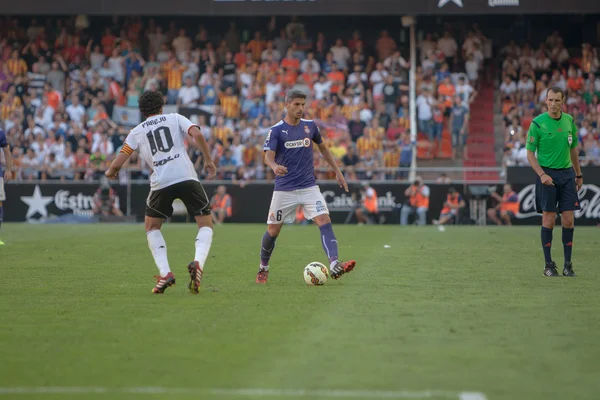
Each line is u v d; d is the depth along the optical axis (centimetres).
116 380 1566
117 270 3519
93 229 6819
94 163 8750
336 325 2106
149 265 3744
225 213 8231
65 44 9962
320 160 8550
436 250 4578
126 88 9688
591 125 9056
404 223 8138
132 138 2712
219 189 8244
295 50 9969
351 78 9481
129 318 2230
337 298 2595
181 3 9238
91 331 2047
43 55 9938
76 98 9375
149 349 1831
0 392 1489
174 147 2697
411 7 9081
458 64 9900
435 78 9538
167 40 10119
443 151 9331
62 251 4512
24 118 9319
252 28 10412
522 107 9475
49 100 9344
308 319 2197
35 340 1938
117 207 8356
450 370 1625
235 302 2516
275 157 2958
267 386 1509
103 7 9256
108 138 9069
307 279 2933
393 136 9125
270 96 9431
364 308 2384
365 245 4991
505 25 10275
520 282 3031
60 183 8375
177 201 8325
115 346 1867
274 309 2375
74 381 1561
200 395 1456
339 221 8219
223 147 8731
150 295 2695
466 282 3028
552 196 3244
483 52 10081
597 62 9631
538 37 10256
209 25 10462
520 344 1869
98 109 9356
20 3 9238
